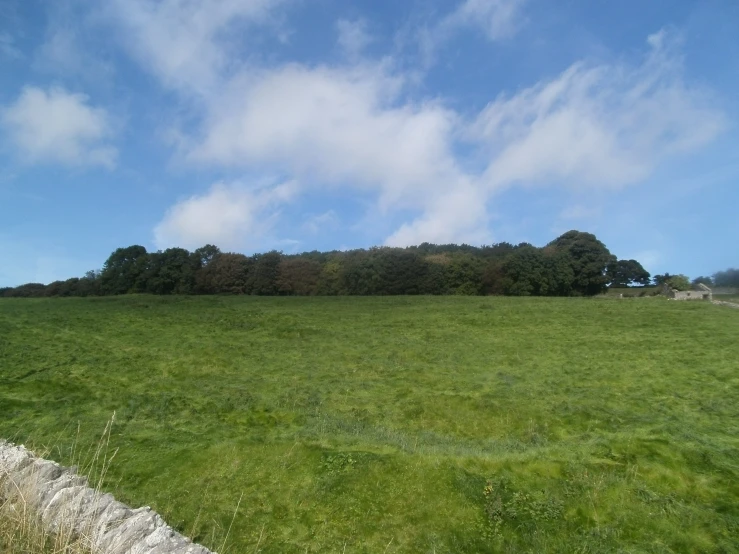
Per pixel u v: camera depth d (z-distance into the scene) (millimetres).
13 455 7414
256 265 60719
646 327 28531
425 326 31062
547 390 16156
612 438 10438
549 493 8266
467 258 61125
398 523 7688
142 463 9898
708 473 8977
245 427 13008
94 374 18594
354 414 14359
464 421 13859
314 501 8266
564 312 34812
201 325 31000
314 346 25344
